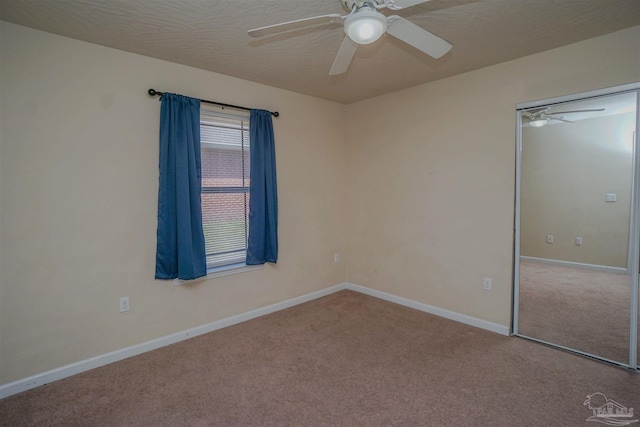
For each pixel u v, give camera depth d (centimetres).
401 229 356
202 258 277
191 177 266
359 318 322
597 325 245
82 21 199
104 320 240
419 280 342
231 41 228
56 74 216
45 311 217
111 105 238
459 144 304
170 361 243
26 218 209
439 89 315
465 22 206
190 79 275
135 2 178
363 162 390
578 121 246
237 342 273
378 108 370
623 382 212
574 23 209
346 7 164
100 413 187
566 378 217
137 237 253
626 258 230
